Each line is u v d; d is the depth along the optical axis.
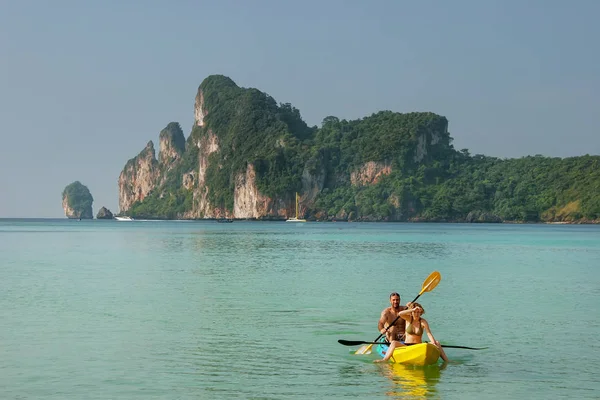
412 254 62.16
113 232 133.50
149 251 66.06
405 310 19.36
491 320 25.17
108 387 16.17
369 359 19.11
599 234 125.94
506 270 45.19
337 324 24.33
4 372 17.41
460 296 31.72
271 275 41.19
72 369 17.72
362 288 34.56
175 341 21.23
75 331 22.69
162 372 17.52
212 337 21.91
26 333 22.33
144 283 36.53
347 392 15.96
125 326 23.61
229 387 16.27
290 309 27.56
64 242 85.69
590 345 20.84
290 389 16.16
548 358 19.16
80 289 33.75
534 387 16.36
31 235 112.25
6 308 27.50
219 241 90.38
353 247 74.75
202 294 32.09
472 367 18.25
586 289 34.41
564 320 25.08
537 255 61.41
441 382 16.83
